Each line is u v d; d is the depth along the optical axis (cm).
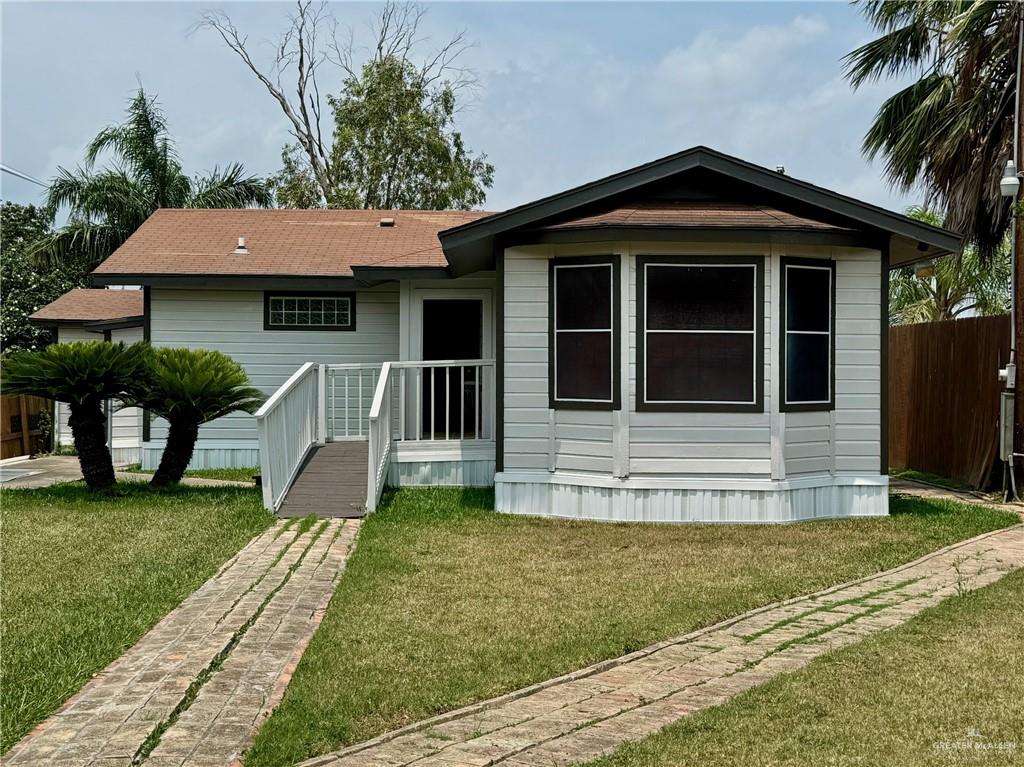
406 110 3300
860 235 1048
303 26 3488
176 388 1153
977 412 1360
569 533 980
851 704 502
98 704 500
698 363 1032
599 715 499
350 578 780
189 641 605
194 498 1131
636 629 650
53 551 852
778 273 1028
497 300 1087
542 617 678
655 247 1027
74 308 2006
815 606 716
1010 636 621
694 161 1029
